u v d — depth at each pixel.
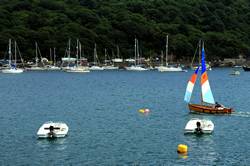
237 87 187.75
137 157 64.62
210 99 103.81
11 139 74.94
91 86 185.62
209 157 64.81
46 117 98.38
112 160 63.22
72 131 81.75
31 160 63.16
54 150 68.12
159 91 164.25
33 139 74.94
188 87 105.69
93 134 79.19
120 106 117.88
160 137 76.88
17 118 96.75
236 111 108.31
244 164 61.75
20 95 146.62
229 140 74.81
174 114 102.88
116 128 85.06
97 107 115.62
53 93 154.12
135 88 176.75
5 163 61.78
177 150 68.19
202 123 79.88
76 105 120.00
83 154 66.06
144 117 98.56
